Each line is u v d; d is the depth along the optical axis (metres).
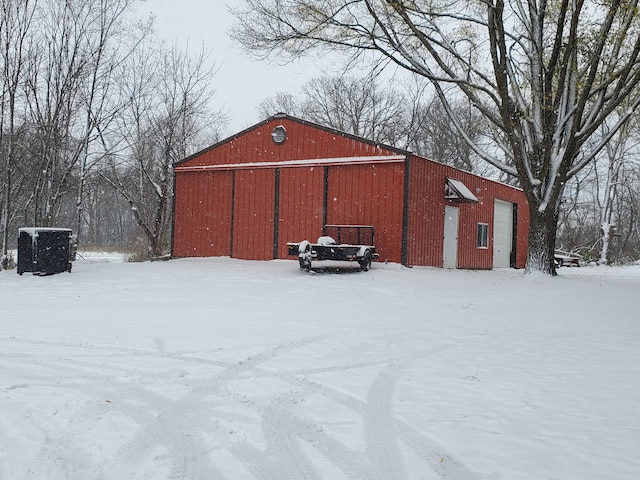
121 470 2.82
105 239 58.56
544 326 7.49
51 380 4.33
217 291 9.91
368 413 3.72
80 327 6.47
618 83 13.88
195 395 4.03
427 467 2.89
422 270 14.27
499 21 13.01
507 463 2.94
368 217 15.16
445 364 5.21
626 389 4.42
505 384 4.52
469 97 14.59
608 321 7.97
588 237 47.00
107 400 3.86
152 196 27.44
